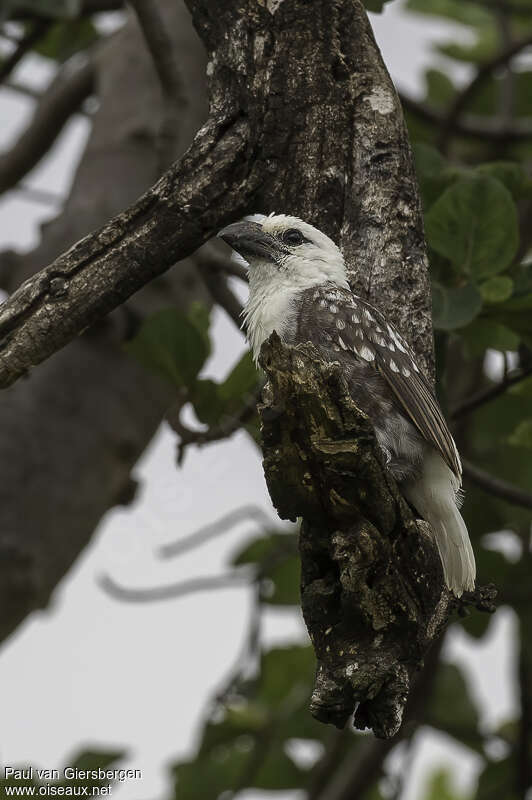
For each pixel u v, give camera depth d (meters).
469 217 10.16
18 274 13.07
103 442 12.39
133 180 13.62
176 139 11.84
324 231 8.74
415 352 8.85
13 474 11.91
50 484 12.03
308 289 9.95
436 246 10.25
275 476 7.12
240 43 8.49
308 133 8.52
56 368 12.45
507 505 14.37
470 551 8.98
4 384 8.19
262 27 8.55
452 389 14.38
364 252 8.73
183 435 10.84
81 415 12.35
